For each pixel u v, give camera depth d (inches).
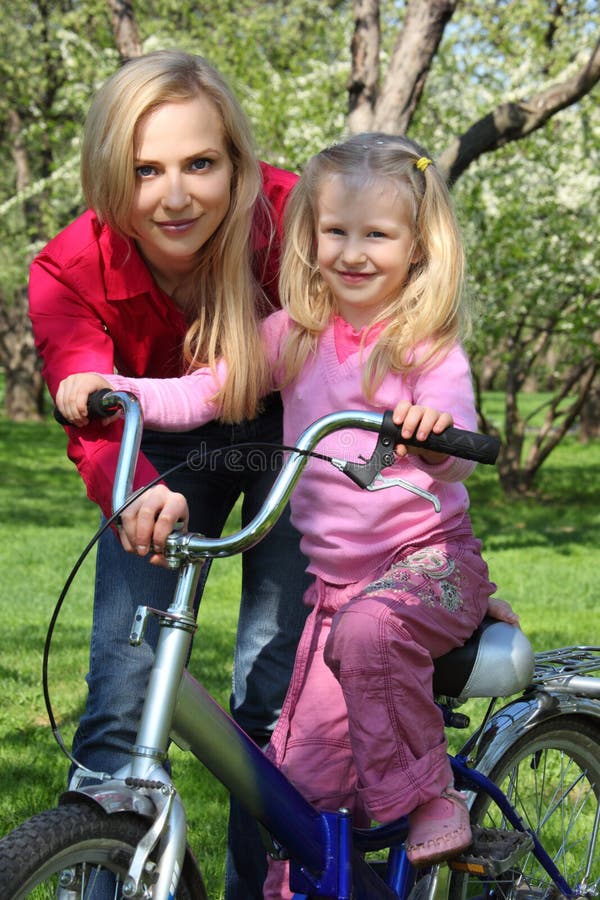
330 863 73.4
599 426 879.7
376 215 79.7
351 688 73.4
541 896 87.8
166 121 76.7
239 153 81.3
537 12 499.5
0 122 749.9
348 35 543.8
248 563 92.8
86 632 246.8
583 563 373.1
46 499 549.6
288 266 84.6
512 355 522.3
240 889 92.6
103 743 81.9
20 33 639.8
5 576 333.4
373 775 73.1
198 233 80.0
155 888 58.3
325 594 82.2
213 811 131.0
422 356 79.0
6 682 195.9
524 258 477.1
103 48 523.5
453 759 82.8
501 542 423.5
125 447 66.3
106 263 83.3
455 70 496.4
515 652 79.0
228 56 532.1
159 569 83.4
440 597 76.0
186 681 64.2
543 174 488.1
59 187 611.5
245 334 82.9
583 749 91.4
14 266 858.8
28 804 131.6
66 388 72.3
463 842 74.1
